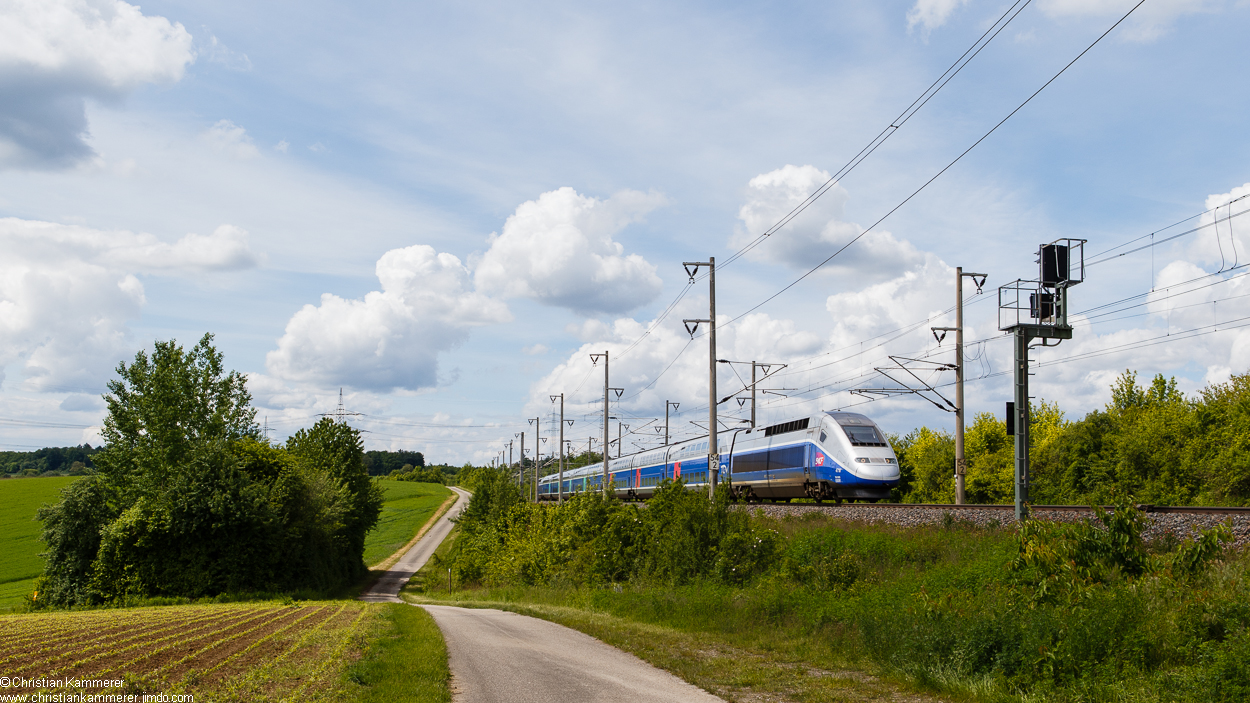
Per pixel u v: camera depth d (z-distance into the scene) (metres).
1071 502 47.84
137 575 38.06
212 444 41.16
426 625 19.77
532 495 99.31
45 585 40.25
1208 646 10.59
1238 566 14.04
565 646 16.52
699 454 50.03
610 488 35.41
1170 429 46.22
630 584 26.78
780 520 30.55
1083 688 10.26
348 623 20.75
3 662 14.57
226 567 39.03
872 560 22.19
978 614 13.47
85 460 189.25
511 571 41.78
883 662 13.22
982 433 62.38
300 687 11.45
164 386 43.41
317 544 48.50
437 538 98.88
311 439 63.59
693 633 18.09
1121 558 15.12
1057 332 19.16
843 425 36.84
